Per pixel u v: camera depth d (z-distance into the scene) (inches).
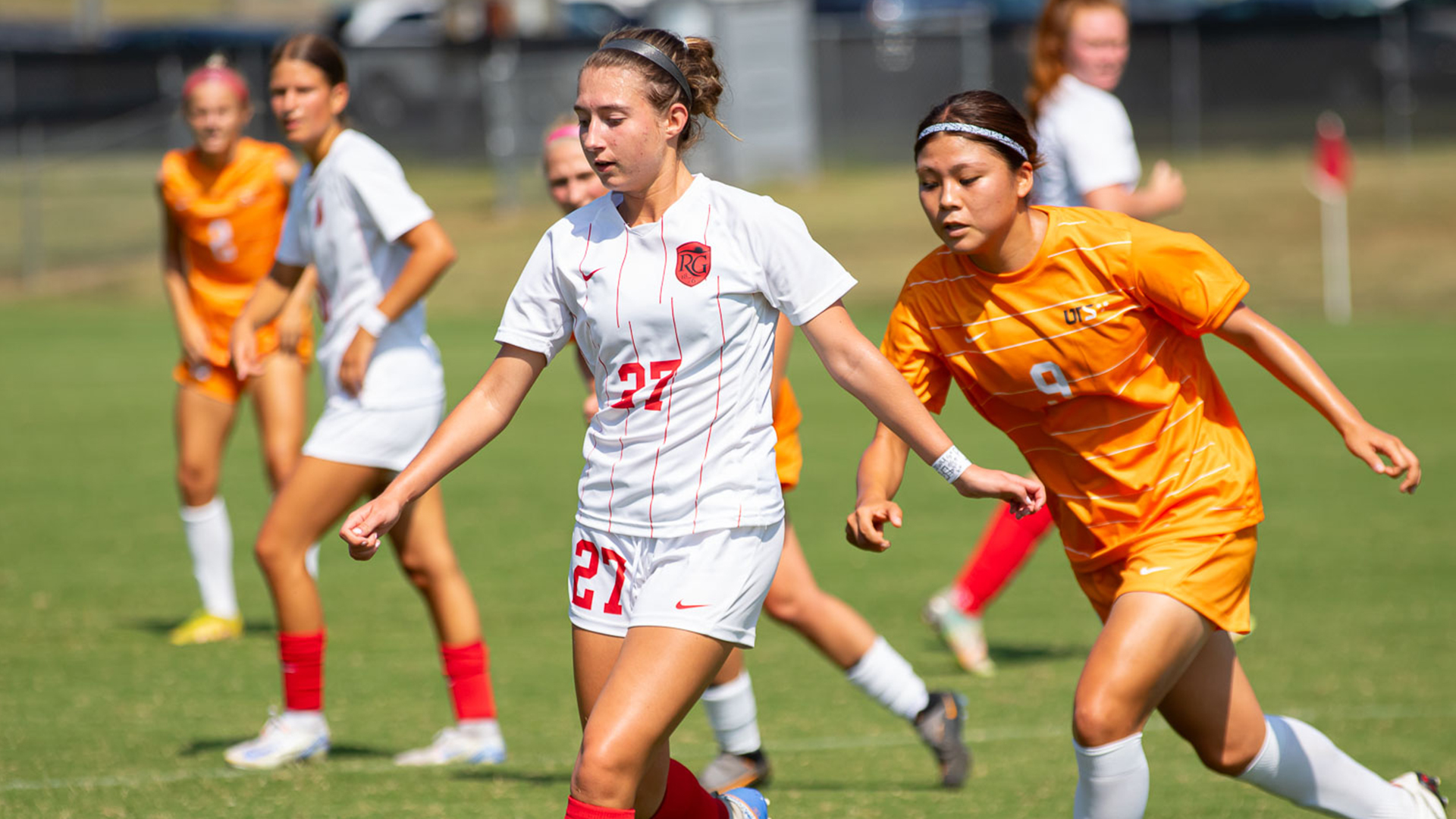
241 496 1455.5
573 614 491.5
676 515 467.8
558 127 693.9
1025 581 1163.3
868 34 3690.9
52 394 2044.8
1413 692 828.0
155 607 1058.7
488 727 725.9
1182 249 517.3
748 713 669.3
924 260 549.6
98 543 1255.5
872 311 2603.3
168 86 4020.7
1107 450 537.6
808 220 3225.9
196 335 952.9
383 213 692.7
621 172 458.3
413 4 4825.3
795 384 2143.2
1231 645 538.3
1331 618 994.7
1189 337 546.0
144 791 665.0
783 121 3659.0
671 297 461.4
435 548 721.0
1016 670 903.1
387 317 697.6
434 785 682.2
